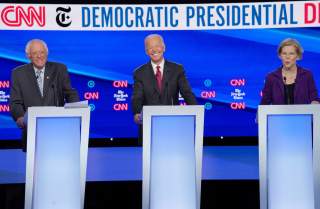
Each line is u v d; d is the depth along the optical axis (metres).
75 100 10.19
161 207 7.74
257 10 12.16
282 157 7.65
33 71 10.13
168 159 7.71
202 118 7.58
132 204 10.80
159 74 10.29
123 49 12.25
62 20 12.14
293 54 9.77
